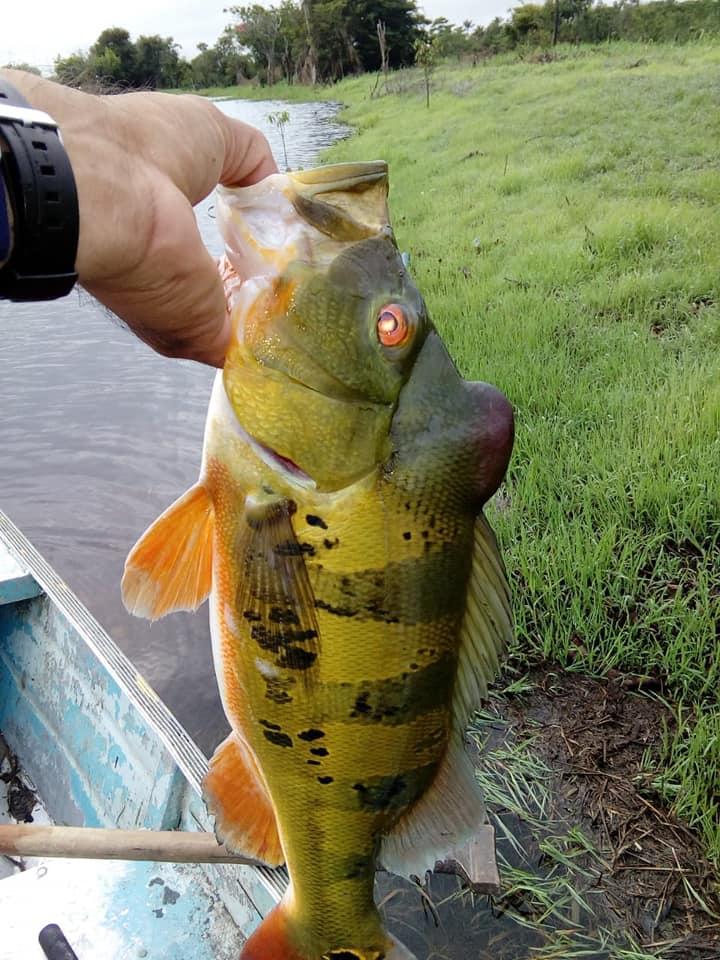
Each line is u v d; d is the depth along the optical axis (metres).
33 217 0.27
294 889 0.49
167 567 0.45
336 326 0.41
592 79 6.06
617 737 0.99
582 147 3.99
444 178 4.04
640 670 1.08
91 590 1.55
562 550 1.22
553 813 0.90
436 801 0.48
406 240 3.08
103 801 0.79
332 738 0.44
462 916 0.80
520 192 3.49
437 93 7.75
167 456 2.02
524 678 1.08
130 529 1.74
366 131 6.42
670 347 1.81
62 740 0.87
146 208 0.30
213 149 0.35
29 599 0.95
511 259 2.54
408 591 0.42
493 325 2.04
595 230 2.61
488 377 1.73
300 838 0.47
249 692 0.45
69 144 0.28
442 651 0.44
